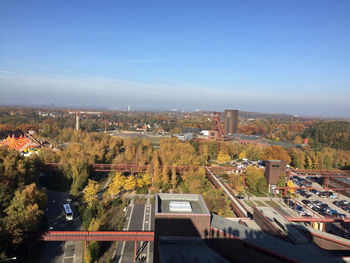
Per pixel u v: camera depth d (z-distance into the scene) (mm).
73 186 100000
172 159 134625
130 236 62656
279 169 120750
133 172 122625
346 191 120000
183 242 50812
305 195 118875
